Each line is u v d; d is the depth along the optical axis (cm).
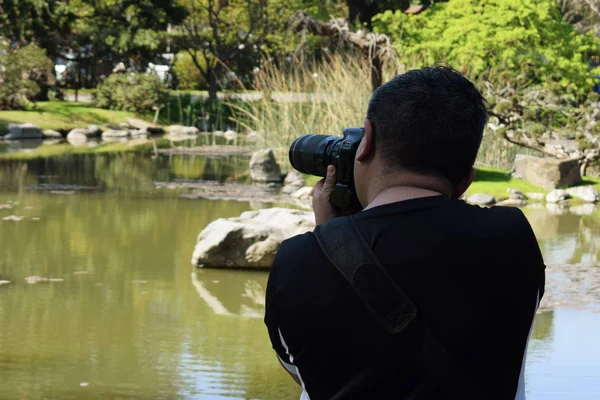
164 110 3441
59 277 762
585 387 482
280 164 1675
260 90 1964
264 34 3666
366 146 152
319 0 3731
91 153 2120
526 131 1480
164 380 489
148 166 1800
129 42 3581
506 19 1902
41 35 3484
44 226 1027
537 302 146
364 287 139
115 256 858
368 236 143
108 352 544
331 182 170
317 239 145
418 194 147
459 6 2048
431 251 140
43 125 2805
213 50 3728
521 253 143
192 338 581
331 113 1655
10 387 470
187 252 885
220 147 2364
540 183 1388
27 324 608
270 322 147
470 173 154
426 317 138
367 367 139
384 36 1681
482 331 139
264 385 483
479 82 1653
